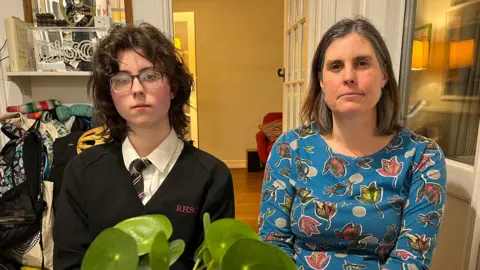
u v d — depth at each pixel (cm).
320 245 93
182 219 74
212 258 42
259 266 37
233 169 434
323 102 102
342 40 89
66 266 73
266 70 435
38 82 166
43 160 132
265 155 343
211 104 436
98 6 158
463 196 108
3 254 127
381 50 90
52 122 153
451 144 125
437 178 88
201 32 421
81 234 76
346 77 87
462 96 120
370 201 89
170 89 76
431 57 138
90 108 160
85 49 153
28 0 155
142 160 76
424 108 143
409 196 89
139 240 44
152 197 74
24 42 147
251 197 312
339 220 89
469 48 118
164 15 164
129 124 76
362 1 167
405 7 153
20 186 123
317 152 98
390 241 88
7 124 135
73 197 77
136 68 70
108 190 75
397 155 92
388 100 95
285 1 245
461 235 110
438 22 134
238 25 423
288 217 99
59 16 157
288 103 245
